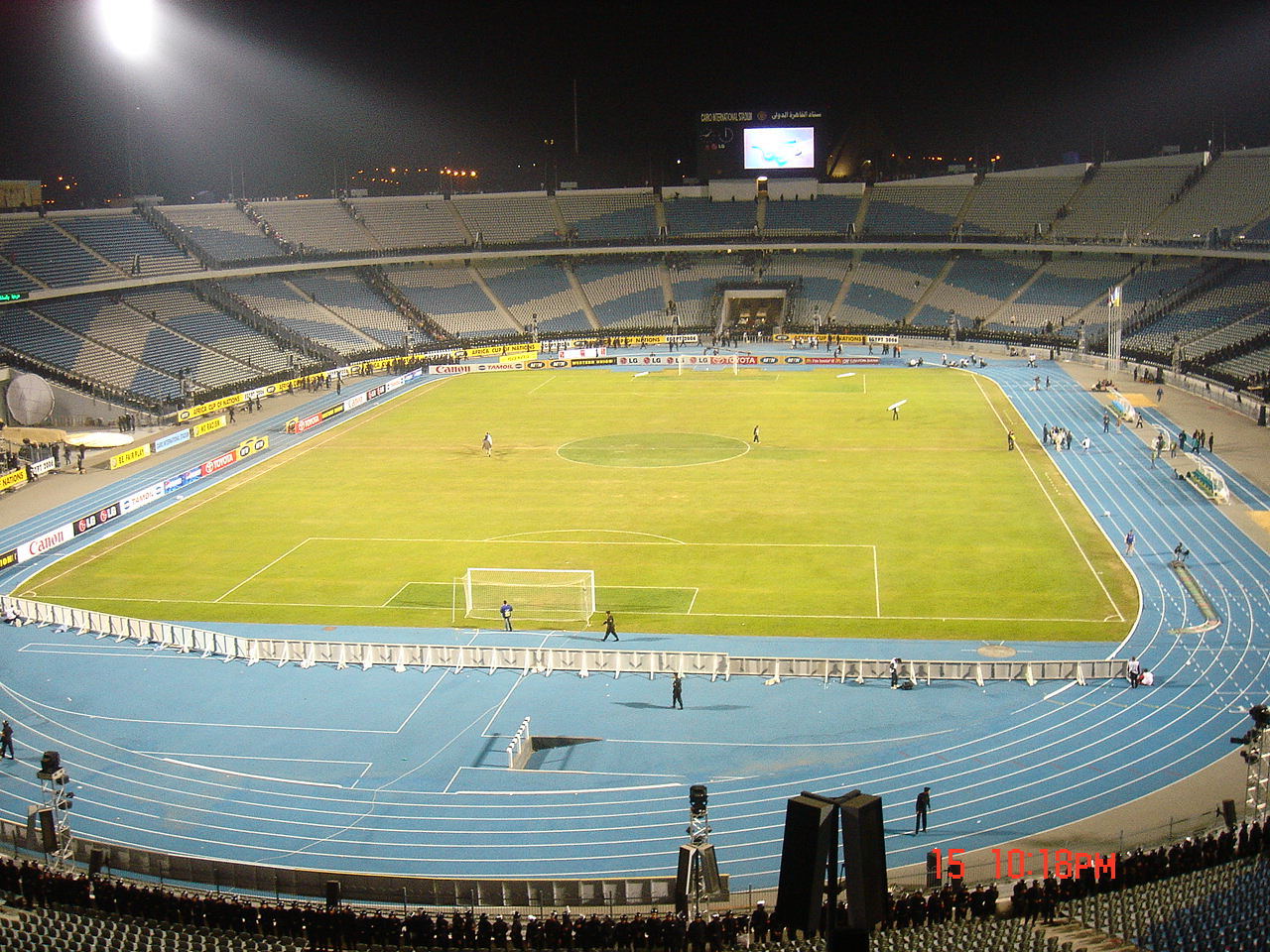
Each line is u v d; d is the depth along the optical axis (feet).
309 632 180.96
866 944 45.34
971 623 178.19
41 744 145.89
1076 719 145.38
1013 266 503.61
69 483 280.31
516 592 196.13
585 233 542.16
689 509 244.63
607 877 113.91
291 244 484.74
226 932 93.91
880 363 443.73
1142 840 115.85
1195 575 196.03
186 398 358.64
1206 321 402.31
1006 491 253.03
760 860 115.65
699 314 513.04
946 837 118.11
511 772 136.67
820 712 150.30
